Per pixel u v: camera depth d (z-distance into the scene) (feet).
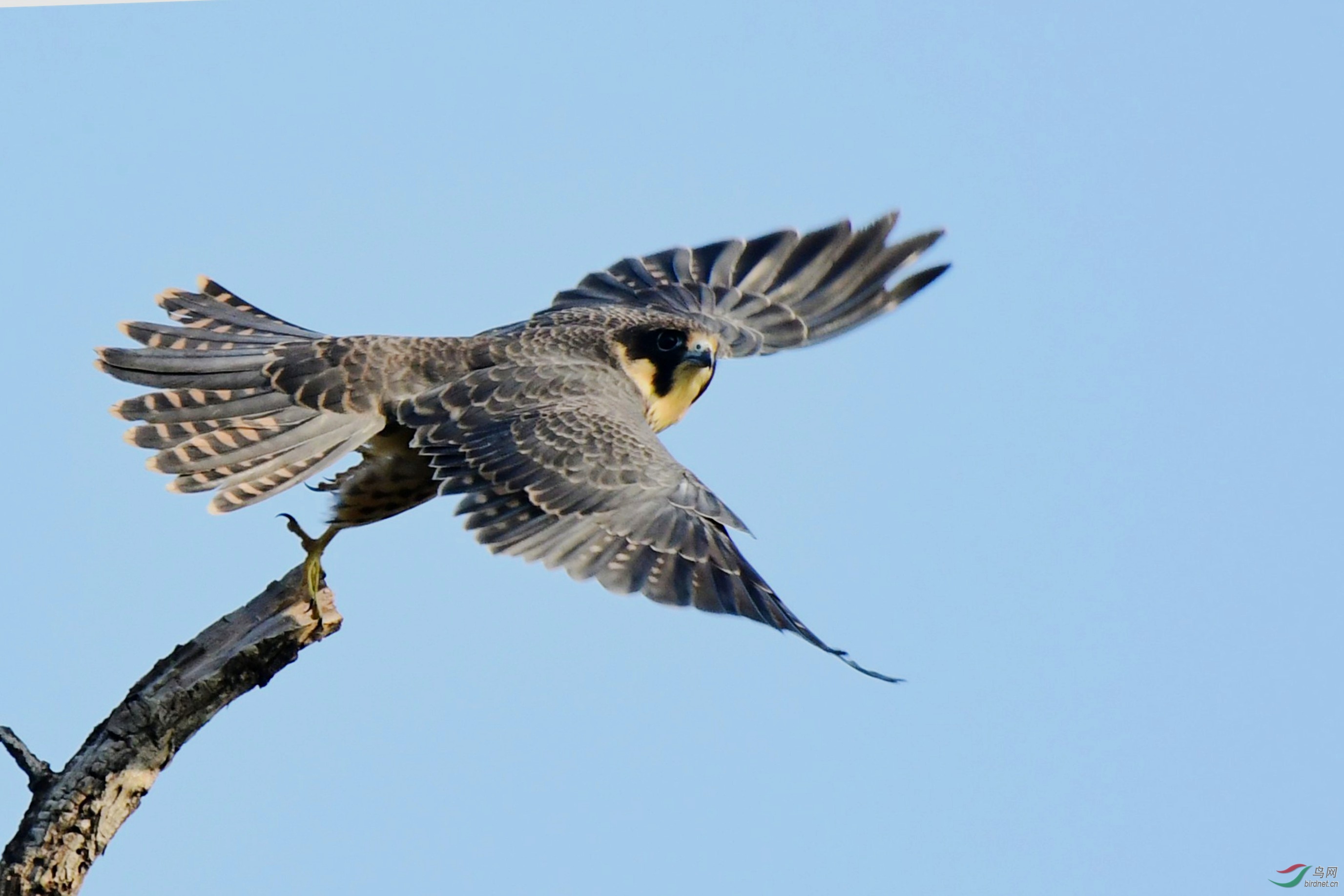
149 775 34.09
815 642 34.30
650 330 44.88
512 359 42.45
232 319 45.09
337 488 41.86
